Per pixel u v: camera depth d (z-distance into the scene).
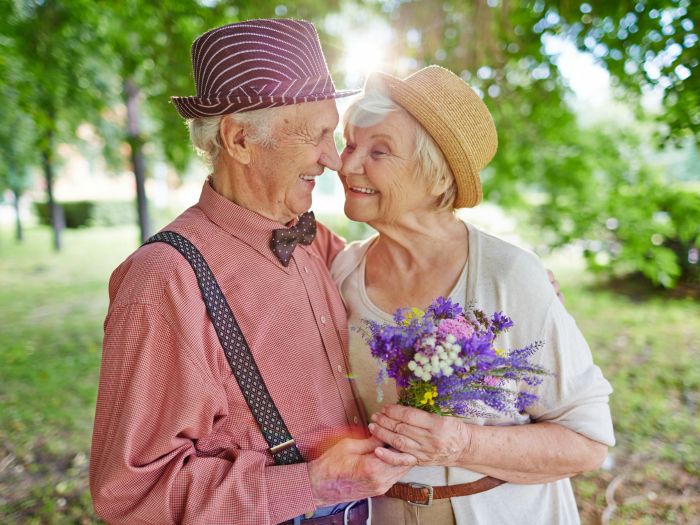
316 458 1.33
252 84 1.26
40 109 5.27
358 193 1.48
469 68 4.01
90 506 3.40
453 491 1.41
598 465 1.42
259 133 1.28
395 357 1.15
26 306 8.55
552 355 1.38
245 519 1.17
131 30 4.31
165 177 8.93
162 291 1.21
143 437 1.18
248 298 1.31
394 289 1.54
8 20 4.21
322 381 1.40
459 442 1.25
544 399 1.40
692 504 3.45
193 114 1.32
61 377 5.47
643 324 7.09
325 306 1.50
